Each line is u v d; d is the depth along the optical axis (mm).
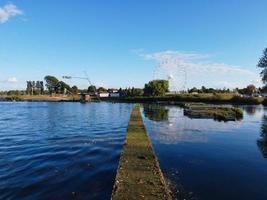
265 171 14906
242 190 12164
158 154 18422
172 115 48031
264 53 76062
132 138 20219
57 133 28562
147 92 131625
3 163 16516
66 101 129750
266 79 75750
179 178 13578
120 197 9688
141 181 11211
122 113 55625
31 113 56844
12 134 28297
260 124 35625
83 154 18672
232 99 90312
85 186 12672
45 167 15617
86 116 48938
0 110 66875
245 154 18734
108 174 14336
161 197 9742
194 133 27438
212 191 12008
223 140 23875
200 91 151250
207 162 16578
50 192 11992
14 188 12430
